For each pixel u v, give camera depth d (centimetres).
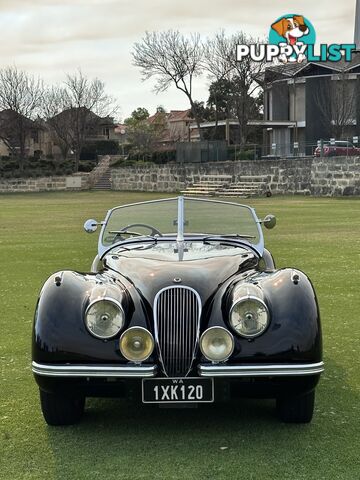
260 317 414
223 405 491
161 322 424
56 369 414
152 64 5459
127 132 9531
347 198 3359
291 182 3828
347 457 396
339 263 1140
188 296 430
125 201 3662
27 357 621
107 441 427
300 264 1132
